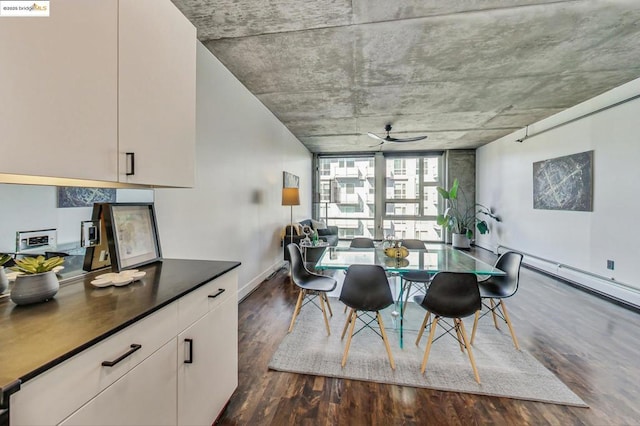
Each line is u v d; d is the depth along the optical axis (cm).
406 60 279
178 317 113
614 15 213
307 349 224
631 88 318
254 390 176
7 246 104
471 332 253
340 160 805
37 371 62
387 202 789
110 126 105
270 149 439
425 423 152
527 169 507
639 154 306
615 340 238
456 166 736
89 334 78
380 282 205
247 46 255
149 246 164
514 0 197
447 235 752
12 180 106
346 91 355
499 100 382
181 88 145
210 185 270
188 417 119
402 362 207
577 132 391
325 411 160
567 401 167
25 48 79
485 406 164
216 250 281
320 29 230
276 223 475
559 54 267
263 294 354
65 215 126
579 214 384
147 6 122
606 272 343
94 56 98
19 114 77
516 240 540
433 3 200
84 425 74
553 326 264
